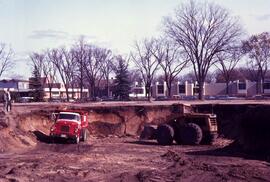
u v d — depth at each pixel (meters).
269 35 79.94
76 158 21.39
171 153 23.06
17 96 87.00
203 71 66.56
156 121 40.00
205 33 65.50
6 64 91.88
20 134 28.27
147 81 80.81
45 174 16.91
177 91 116.06
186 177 16.23
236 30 65.44
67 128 29.16
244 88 108.75
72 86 94.12
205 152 24.14
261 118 23.55
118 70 87.44
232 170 17.39
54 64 90.38
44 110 37.22
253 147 23.38
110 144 29.27
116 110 40.41
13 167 18.36
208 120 29.17
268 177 16.05
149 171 17.55
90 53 89.19
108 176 16.78
